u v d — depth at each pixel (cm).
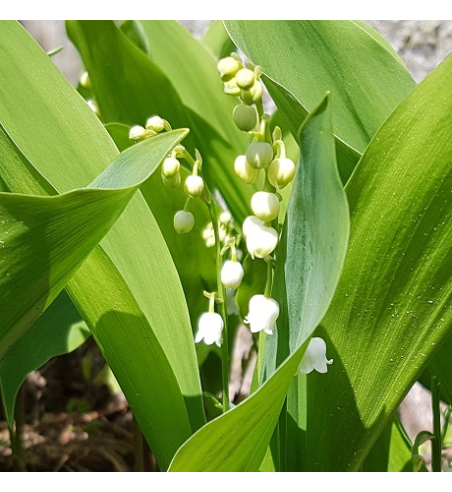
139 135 14
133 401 15
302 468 14
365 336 13
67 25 20
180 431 15
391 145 11
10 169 13
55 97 16
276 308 12
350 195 12
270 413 11
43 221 11
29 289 12
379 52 17
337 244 9
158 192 18
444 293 12
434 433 17
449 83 11
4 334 13
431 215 12
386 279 12
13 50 16
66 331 19
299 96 17
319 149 9
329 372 13
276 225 13
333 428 14
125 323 14
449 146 11
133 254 15
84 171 15
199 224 18
